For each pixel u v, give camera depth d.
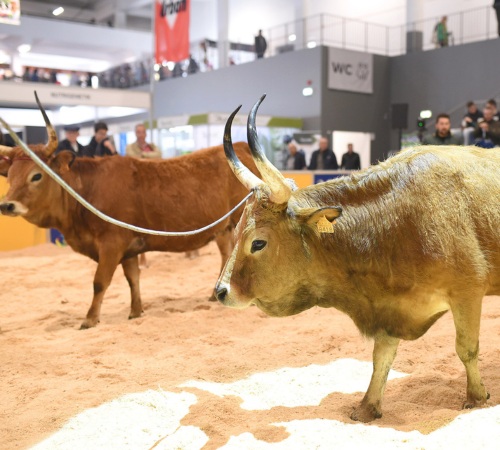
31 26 33.41
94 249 7.41
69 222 7.25
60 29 34.41
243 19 36.38
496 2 22.86
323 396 4.74
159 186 7.45
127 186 7.32
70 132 11.52
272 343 6.14
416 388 4.82
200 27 38.84
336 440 3.80
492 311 7.02
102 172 7.30
